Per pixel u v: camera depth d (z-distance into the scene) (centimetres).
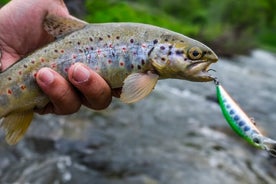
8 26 44
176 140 105
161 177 82
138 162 87
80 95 38
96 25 37
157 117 122
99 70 36
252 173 93
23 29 44
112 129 103
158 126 114
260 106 183
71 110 38
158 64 35
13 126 38
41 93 37
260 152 108
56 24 37
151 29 36
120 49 36
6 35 44
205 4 626
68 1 145
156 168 85
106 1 177
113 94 40
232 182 85
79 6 151
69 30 37
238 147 108
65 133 94
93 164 85
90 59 36
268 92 227
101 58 36
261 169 98
